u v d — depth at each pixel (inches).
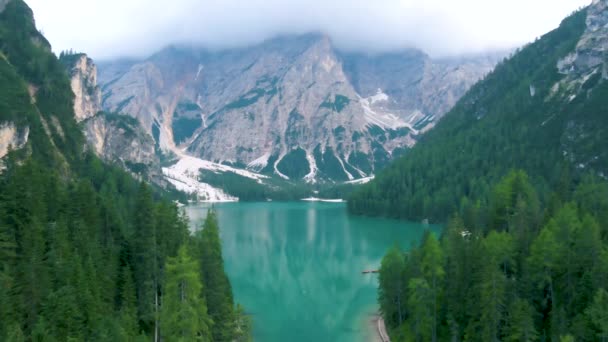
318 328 3794.3
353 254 6766.7
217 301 2901.1
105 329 2196.1
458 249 3107.8
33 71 7421.3
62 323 2197.3
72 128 7495.1
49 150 5905.5
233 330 2994.6
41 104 7071.9
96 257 2768.2
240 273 5728.3
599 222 3452.3
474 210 5108.3
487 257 2778.1
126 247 3176.7
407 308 3312.0
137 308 2790.4
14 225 2874.0
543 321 2797.7
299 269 5925.2
